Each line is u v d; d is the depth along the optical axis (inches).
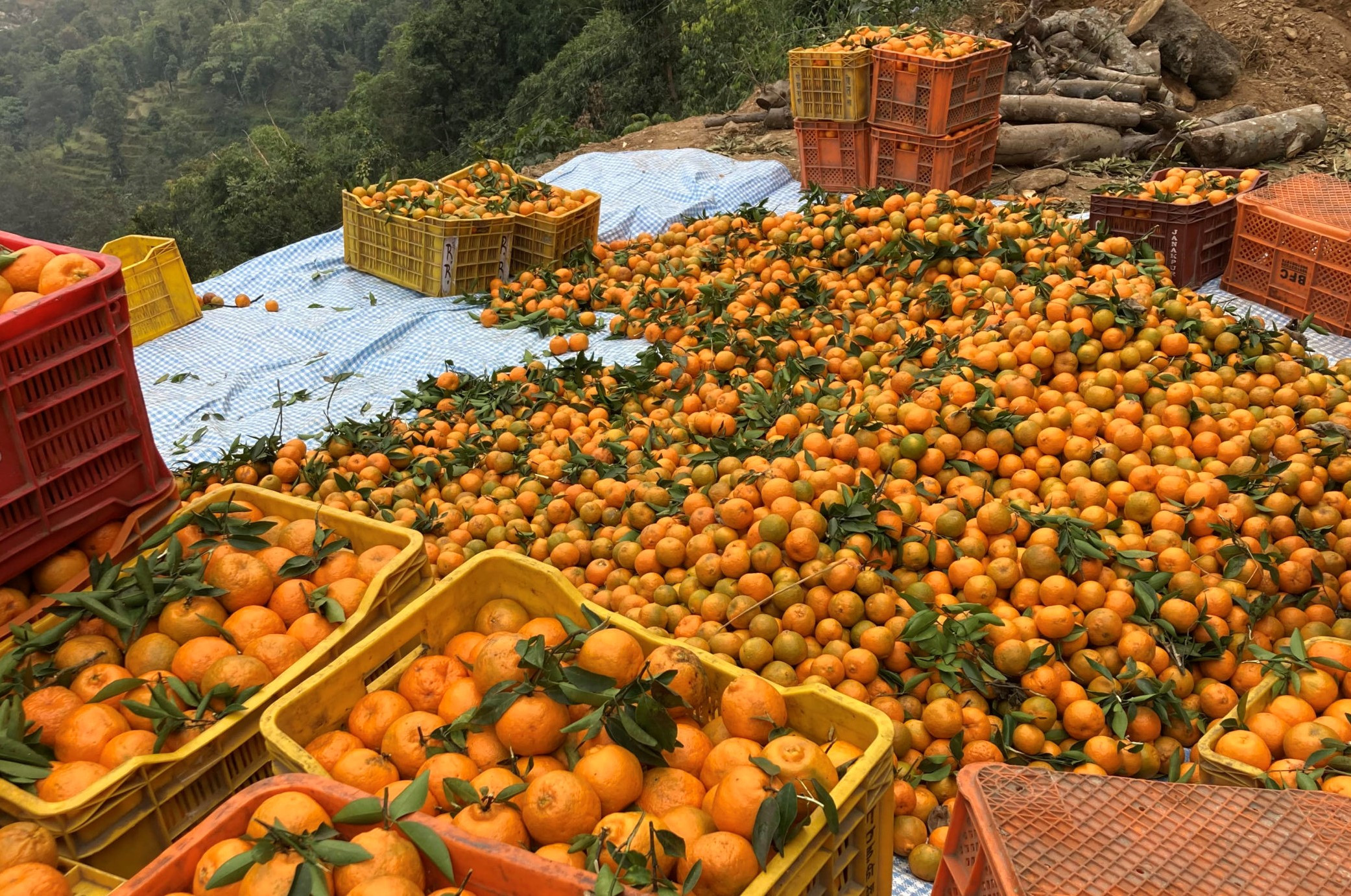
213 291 443.2
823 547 199.9
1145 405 254.8
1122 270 309.3
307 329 398.6
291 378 370.9
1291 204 349.7
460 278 423.2
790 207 501.4
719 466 240.7
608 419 301.1
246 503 202.8
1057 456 238.1
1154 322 273.9
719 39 1089.4
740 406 275.6
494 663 150.3
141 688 157.6
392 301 426.0
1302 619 207.5
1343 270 331.3
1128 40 553.0
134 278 389.1
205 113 5206.7
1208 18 615.8
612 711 139.5
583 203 439.2
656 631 194.7
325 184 2094.0
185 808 148.8
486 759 143.3
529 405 313.6
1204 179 379.6
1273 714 169.6
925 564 206.7
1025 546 213.5
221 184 2294.5
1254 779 153.1
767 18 946.7
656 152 546.0
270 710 147.6
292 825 123.9
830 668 185.2
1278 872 113.0
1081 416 240.8
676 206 500.4
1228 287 372.2
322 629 169.6
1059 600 197.0
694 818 130.3
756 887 120.9
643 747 138.4
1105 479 232.1
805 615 191.6
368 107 2664.9
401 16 5211.6
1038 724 183.3
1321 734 160.2
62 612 168.9
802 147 495.5
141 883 117.7
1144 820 119.6
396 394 356.2
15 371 164.4
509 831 127.2
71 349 171.8
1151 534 218.5
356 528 192.4
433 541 242.1
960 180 466.6
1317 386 263.4
